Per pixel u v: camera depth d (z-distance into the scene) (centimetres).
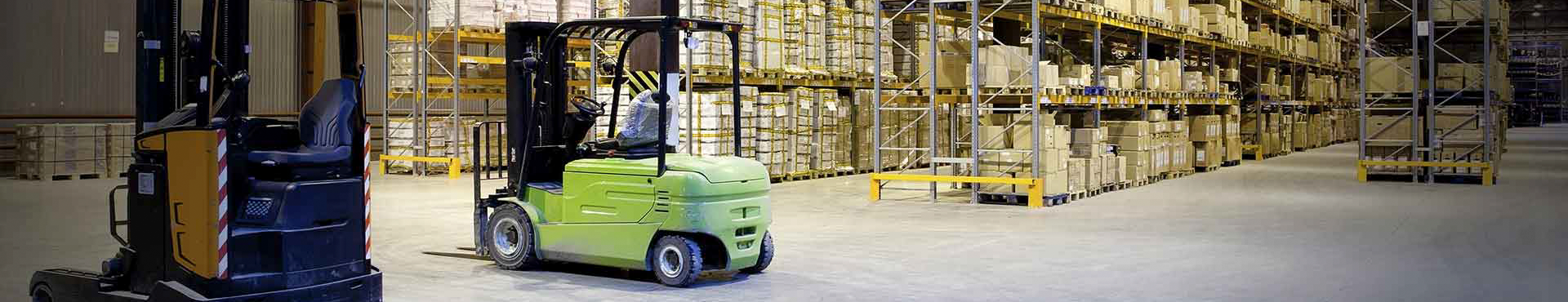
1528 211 1296
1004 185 1377
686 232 771
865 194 1505
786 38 1747
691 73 1516
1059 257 919
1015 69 1413
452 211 1273
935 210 1301
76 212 1270
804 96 1773
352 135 677
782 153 1725
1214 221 1183
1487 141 1666
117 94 2022
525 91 866
